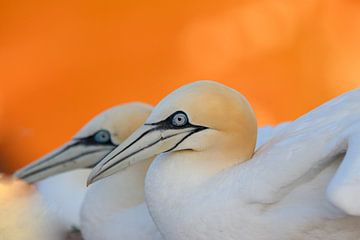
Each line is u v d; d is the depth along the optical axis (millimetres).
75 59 23016
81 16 23109
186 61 22828
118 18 23062
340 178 7895
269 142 9578
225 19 22625
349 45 22375
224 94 9500
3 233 12594
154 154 9617
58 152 13117
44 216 13141
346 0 22391
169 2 22906
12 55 23031
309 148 8812
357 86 22328
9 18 23078
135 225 11453
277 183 8844
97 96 22969
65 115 22906
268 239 9047
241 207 9016
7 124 22766
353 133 8383
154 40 22922
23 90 22953
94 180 9914
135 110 12438
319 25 22375
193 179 9359
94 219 11797
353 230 8992
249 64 22516
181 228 9312
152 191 9555
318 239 9039
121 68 22953
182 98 9508
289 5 22438
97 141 12750
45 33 23109
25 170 13344
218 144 9422
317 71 22453
